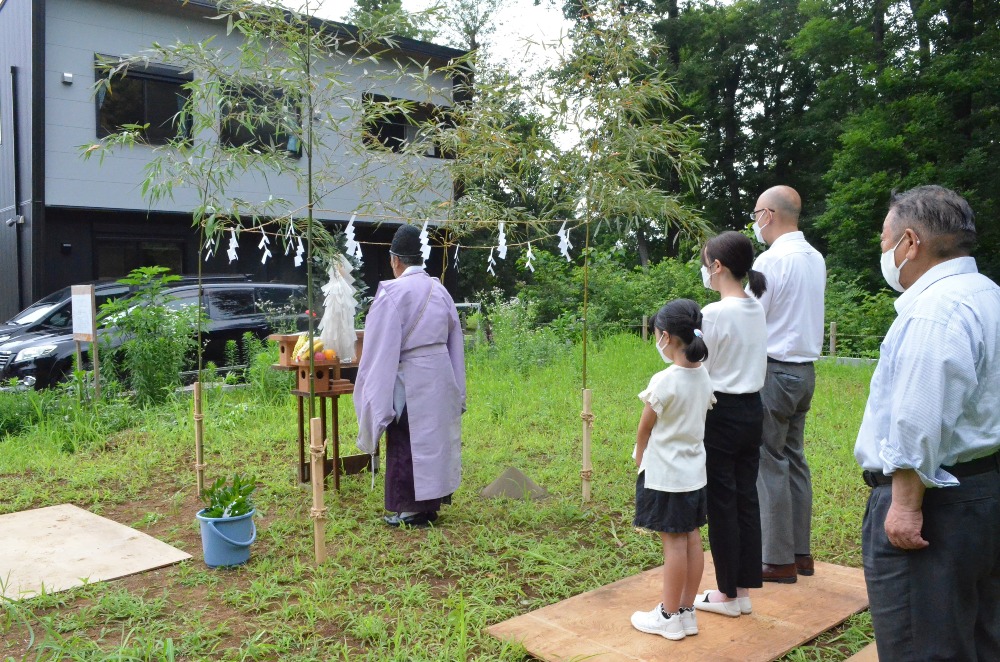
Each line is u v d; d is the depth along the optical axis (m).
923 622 2.13
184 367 9.38
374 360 4.47
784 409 3.69
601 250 16.83
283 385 8.44
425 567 3.92
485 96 5.24
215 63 4.39
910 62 17.14
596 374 10.05
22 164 12.16
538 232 5.48
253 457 6.24
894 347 2.16
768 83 26.00
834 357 12.02
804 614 3.40
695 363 3.09
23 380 8.59
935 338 2.02
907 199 2.21
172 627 3.25
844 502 5.10
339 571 3.84
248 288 10.30
